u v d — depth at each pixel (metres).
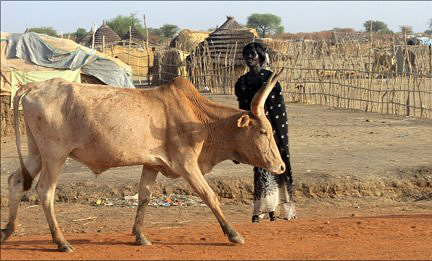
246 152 6.84
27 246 6.50
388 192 10.95
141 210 6.75
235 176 11.12
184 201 10.58
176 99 6.57
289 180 8.12
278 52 27.19
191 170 6.51
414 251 6.34
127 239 6.98
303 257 6.02
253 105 6.68
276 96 7.81
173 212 9.93
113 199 10.72
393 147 14.03
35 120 6.24
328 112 21.19
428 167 11.55
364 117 19.66
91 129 6.18
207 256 6.02
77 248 6.39
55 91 6.29
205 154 6.77
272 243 6.67
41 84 6.37
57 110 6.21
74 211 10.05
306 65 29.28
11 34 19.03
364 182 10.98
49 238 7.33
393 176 11.21
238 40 30.88
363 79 22.83
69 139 6.24
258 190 8.01
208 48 30.31
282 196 8.14
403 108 20.98
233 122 6.73
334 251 6.31
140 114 6.34
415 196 10.87
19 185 6.38
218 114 6.72
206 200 6.54
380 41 36.59
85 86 6.37
